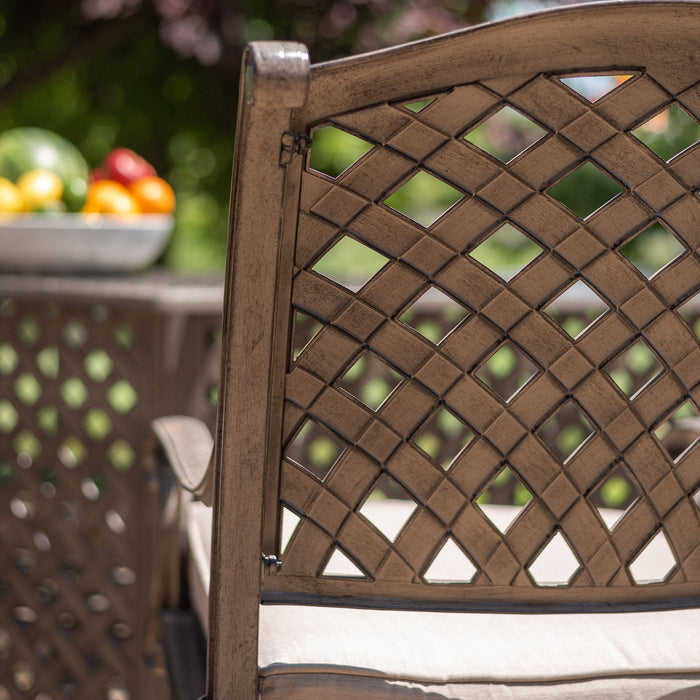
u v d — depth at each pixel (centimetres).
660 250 566
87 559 230
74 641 238
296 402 91
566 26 82
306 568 94
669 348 95
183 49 374
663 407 96
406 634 100
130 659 226
